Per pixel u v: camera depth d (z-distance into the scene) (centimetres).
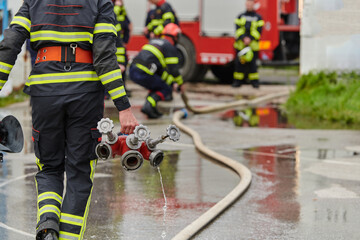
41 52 419
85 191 422
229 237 517
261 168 776
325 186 687
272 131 1062
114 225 549
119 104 412
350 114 1189
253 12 1769
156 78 1202
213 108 1343
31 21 417
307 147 911
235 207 605
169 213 588
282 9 1862
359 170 762
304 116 1259
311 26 1423
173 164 806
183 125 1080
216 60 1894
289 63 1914
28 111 1252
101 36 412
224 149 901
